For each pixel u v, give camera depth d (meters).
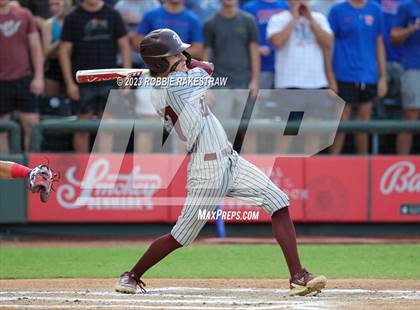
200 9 40.69
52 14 39.19
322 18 36.88
